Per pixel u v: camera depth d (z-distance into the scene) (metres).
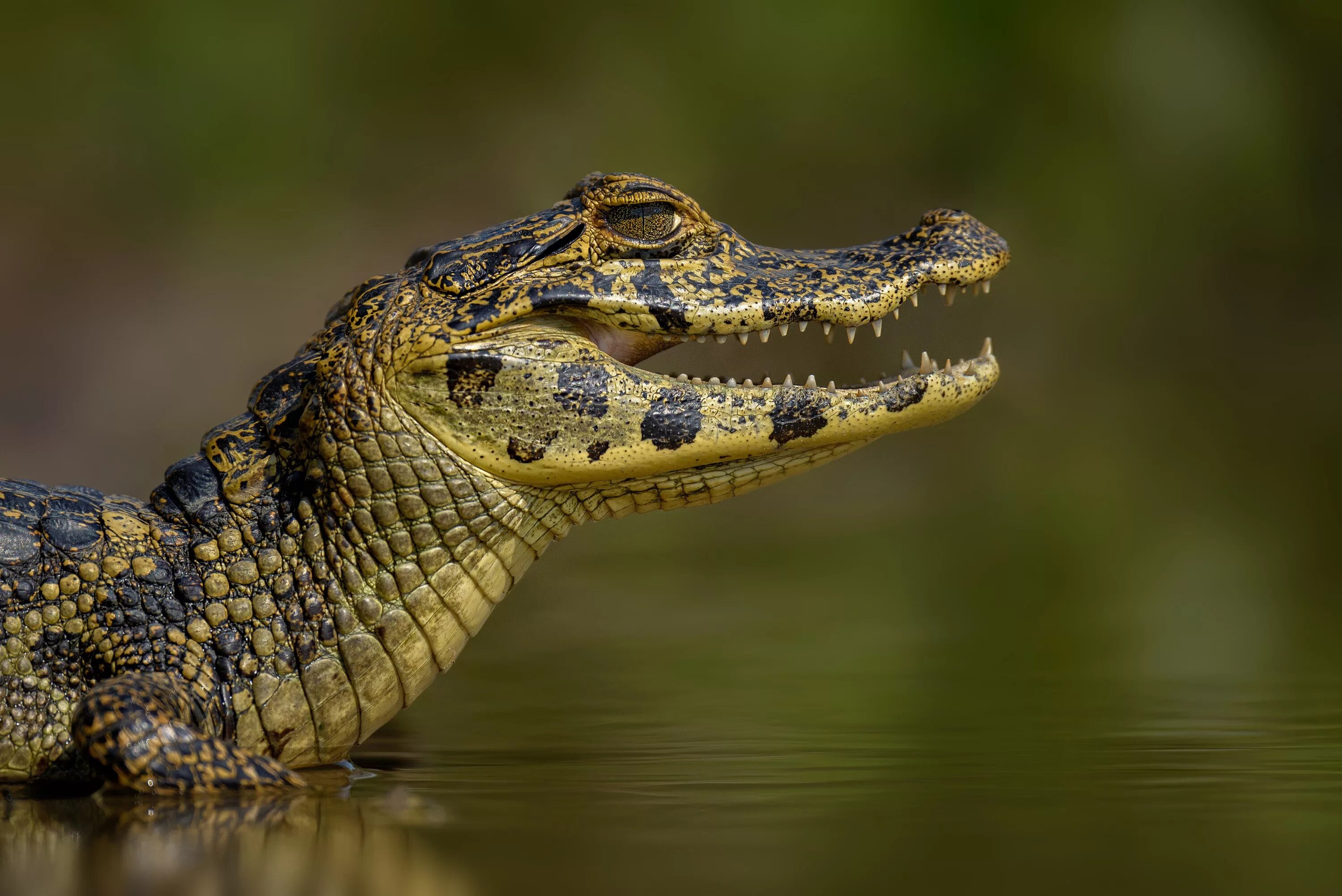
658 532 27.70
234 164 36.16
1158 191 43.41
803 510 29.80
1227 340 42.50
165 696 8.79
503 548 9.86
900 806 7.79
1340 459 32.09
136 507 9.89
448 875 6.32
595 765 9.35
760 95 41.97
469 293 9.77
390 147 38.50
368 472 9.52
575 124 40.34
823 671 13.88
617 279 10.02
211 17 36.97
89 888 6.24
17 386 31.11
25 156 34.12
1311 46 45.41
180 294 34.09
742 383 10.04
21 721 9.15
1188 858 6.48
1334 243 44.59
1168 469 31.50
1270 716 10.85
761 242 40.78
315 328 34.81
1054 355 40.59
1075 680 13.05
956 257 10.67
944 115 42.81
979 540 25.30
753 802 7.96
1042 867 6.34
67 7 35.44
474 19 39.81
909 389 10.18
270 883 6.27
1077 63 43.16
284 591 9.47
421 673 9.77
